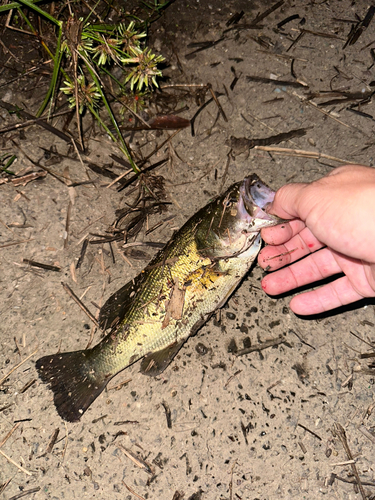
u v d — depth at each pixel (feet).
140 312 1.15
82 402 1.15
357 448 1.22
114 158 1.43
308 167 1.49
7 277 1.28
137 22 1.56
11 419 1.16
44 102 1.40
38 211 1.35
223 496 1.15
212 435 1.19
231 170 1.45
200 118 1.52
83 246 1.33
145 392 1.20
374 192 0.90
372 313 1.34
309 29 1.66
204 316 1.19
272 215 1.11
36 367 1.17
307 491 1.17
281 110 1.55
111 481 1.13
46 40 1.51
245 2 1.67
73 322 1.25
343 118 1.56
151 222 1.37
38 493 1.11
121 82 1.50
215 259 1.16
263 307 1.31
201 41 1.60
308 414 1.23
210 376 1.23
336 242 0.96
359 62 1.63
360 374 1.28
